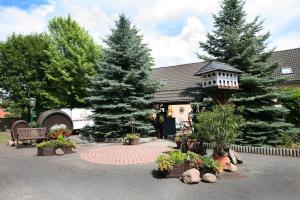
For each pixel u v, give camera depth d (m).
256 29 16.41
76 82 32.28
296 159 12.09
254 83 15.50
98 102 19.81
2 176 9.76
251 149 13.93
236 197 7.31
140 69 19.66
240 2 16.78
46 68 33.75
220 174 9.66
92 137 20.42
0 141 21.62
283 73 26.86
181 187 8.23
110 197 7.42
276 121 15.84
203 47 17.53
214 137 10.83
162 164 9.27
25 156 13.94
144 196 7.48
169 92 21.95
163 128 21.52
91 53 32.38
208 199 7.19
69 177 9.48
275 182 8.61
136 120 19.52
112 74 19.72
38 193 7.80
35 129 18.22
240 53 16.22
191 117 18.69
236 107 15.40
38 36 36.28
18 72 33.72
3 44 33.41
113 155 13.41
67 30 33.47
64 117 21.56
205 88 13.58
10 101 33.34
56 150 14.04
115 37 19.83
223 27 16.58
